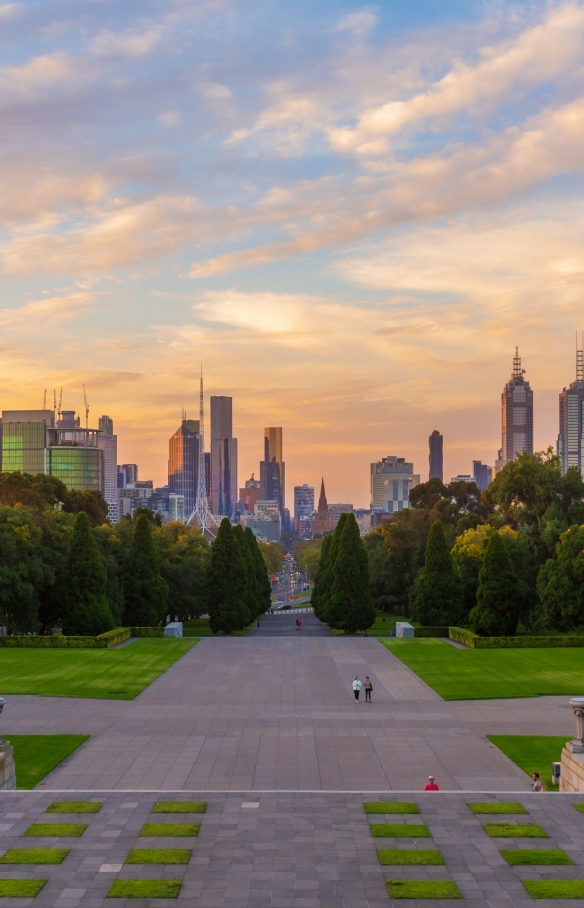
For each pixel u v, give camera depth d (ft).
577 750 117.29
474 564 326.44
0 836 92.12
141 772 127.95
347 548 336.08
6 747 116.26
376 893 79.10
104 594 290.56
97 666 222.07
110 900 77.30
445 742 146.51
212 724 158.81
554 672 213.46
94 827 94.58
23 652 246.27
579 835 92.99
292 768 130.72
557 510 337.52
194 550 403.34
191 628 378.73
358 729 155.74
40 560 278.87
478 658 237.04
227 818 97.55
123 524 408.46
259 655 244.63
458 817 98.32
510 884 81.00
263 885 80.59
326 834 92.94
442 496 532.73
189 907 76.23
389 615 442.09
